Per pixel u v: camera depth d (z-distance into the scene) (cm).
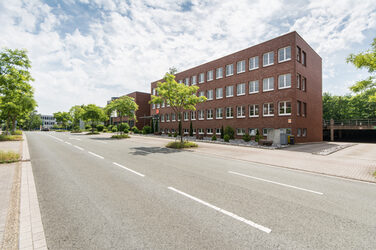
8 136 1988
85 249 261
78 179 600
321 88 2636
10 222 329
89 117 3716
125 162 884
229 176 665
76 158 973
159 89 1555
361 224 343
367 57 763
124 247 266
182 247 267
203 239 287
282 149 1498
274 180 629
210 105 2873
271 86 2159
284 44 2041
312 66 2370
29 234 295
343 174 720
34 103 2364
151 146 1584
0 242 273
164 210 386
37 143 1720
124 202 424
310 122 2295
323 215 377
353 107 4238
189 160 966
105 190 501
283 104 2045
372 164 914
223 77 2694
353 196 488
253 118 2302
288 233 309
